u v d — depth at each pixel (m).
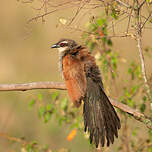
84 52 13.30
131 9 11.46
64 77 12.70
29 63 26.12
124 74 16.25
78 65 12.70
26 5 28.53
